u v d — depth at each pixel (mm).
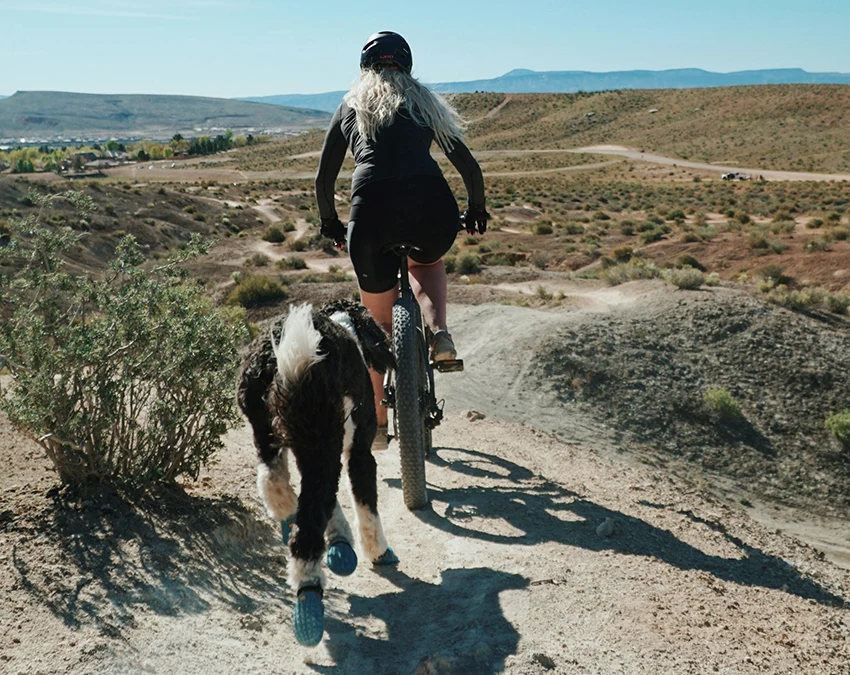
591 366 17000
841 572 7535
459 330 19906
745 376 17531
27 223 5598
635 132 186000
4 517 4828
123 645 3604
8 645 3514
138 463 5535
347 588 4660
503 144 191125
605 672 3711
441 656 3678
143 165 189500
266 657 3730
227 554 4855
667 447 15156
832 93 177375
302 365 3619
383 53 5496
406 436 5703
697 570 5578
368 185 5340
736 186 92875
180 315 5641
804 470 15016
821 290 22453
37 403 5039
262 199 94562
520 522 5965
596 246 47125
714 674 3834
